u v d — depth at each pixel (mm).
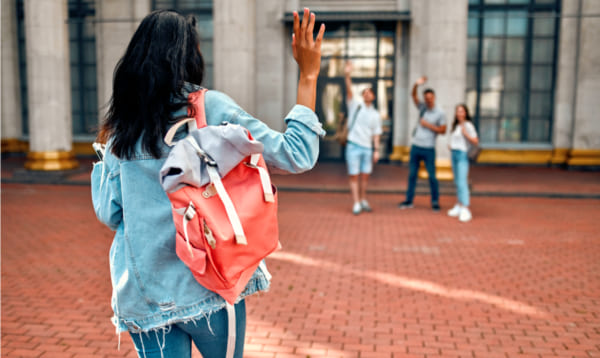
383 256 6359
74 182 12438
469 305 4703
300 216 8852
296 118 1582
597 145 15531
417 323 4293
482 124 16797
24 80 18328
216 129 1431
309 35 1594
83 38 17859
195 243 1421
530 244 6949
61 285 5312
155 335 1566
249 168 1491
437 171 11242
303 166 1577
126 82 1529
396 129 16500
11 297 4934
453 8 11047
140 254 1514
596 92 15445
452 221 8445
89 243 7094
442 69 11156
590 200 10578
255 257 1478
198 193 1420
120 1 17109
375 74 16594
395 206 9781
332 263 6066
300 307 4652
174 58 1508
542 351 3771
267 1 16234
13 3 17938
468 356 3689
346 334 4066
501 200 10539
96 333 4117
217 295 1540
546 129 16594
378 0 16250
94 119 18188
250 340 3949
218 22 13047
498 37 16453
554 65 16312
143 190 1520
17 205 9859
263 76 16500
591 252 6535
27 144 18453
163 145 1499
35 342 3932
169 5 17047
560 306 4676
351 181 8992
